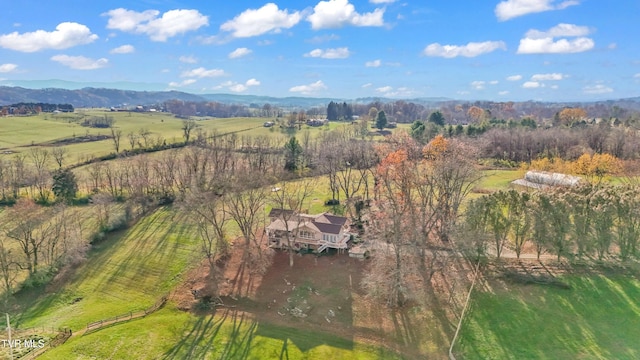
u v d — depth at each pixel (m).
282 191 91.88
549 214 67.50
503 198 69.94
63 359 53.78
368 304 62.81
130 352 54.91
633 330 53.16
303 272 72.38
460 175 77.56
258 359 52.53
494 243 72.75
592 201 67.06
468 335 54.69
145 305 66.25
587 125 185.12
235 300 65.56
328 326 58.56
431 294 63.75
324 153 115.62
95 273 74.81
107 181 114.50
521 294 61.88
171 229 89.38
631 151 130.50
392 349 53.47
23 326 61.84
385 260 63.88
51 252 77.25
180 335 58.25
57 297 69.00
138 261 77.38
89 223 90.81
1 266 70.44
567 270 66.75
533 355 50.38
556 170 117.19
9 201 101.88
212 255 77.25
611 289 61.16
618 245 68.44
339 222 80.25
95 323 61.34
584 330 53.81
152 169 116.44
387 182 76.19
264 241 82.81
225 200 84.44
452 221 73.88
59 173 102.12
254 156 131.88
